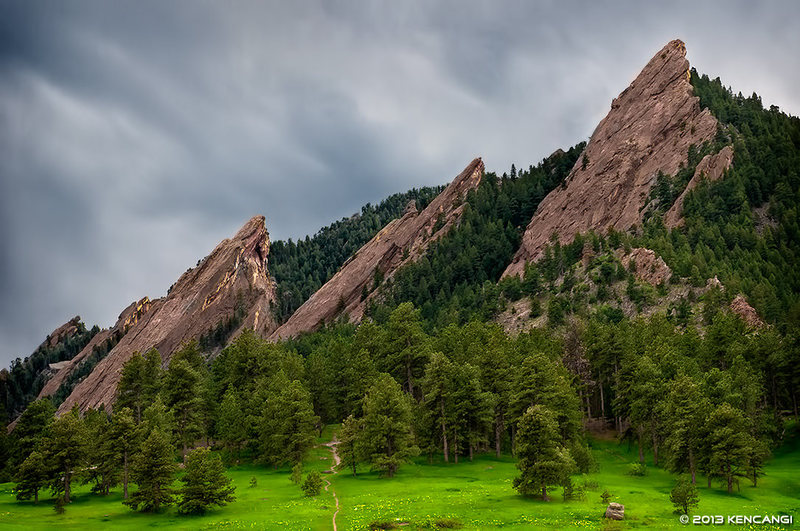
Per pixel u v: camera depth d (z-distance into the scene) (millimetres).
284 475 93562
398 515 62344
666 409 84438
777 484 75312
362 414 114938
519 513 62156
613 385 109438
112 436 83062
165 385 109312
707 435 75188
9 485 97375
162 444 73062
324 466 98938
